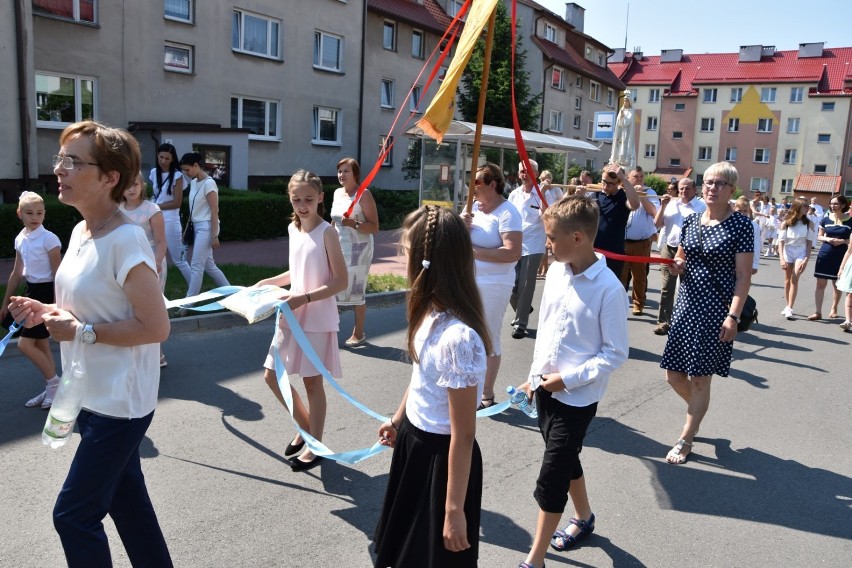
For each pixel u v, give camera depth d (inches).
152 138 692.7
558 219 118.1
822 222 387.2
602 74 1697.8
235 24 807.7
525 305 309.3
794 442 195.0
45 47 618.8
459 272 87.1
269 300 142.7
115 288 91.9
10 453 165.0
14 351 238.8
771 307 430.0
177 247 296.7
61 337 90.7
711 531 143.3
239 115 830.5
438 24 1115.3
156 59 715.4
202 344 268.2
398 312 352.2
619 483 165.3
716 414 217.2
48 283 198.7
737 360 287.3
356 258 271.4
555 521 119.0
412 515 90.3
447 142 607.5
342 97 962.1
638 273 372.2
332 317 161.0
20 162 567.5
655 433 198.4
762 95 2134.6
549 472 118.3
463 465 83.9
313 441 131.8
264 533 135.0
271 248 579.2
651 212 335.6
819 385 253.0
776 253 834.2
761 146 2148.1
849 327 353.7
